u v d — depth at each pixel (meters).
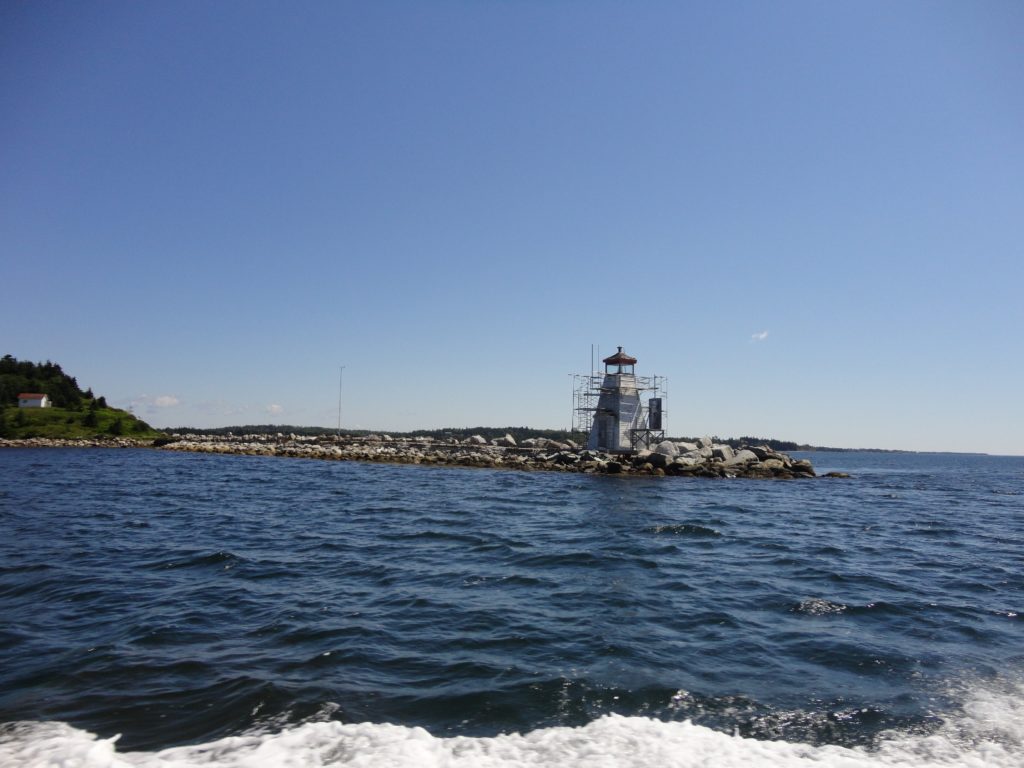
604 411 60.41
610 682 8.64
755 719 7.57
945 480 70.56
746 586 14.52
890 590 14.39
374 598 12.82
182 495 32.31
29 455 74.81
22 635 10.20
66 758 6.39
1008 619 12.17
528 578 14.87
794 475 59.34
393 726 7.20
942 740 7.10
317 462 65.44
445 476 49.81
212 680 8.42
